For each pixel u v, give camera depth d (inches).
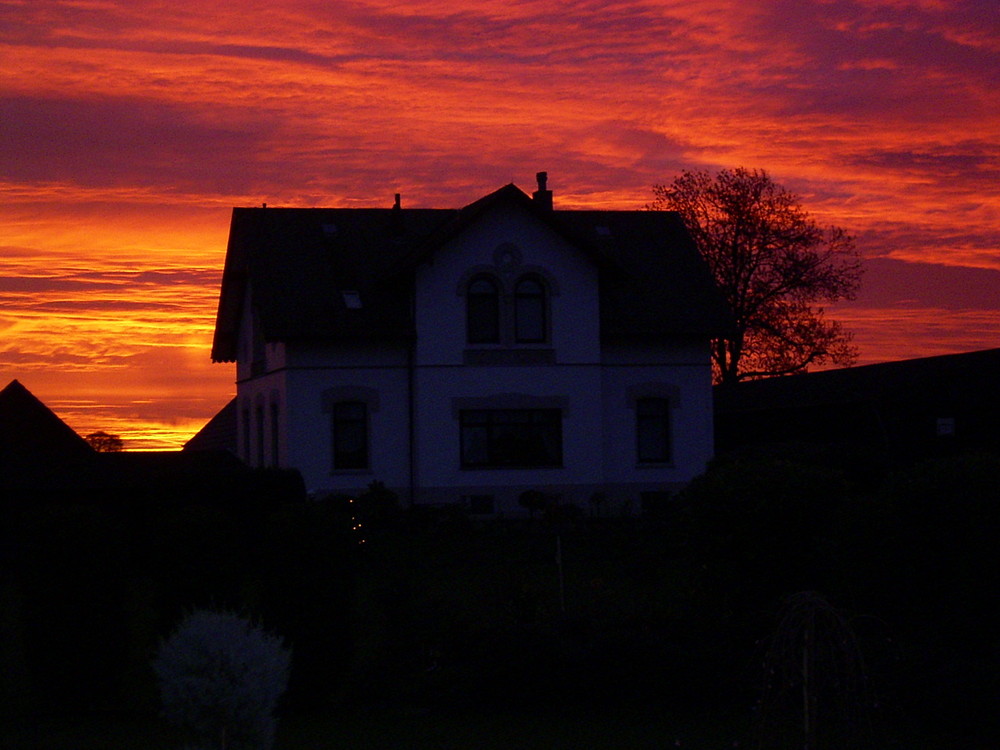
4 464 1953.7
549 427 2319.1
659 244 2605.8
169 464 2089.1
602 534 1871.3
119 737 777.6
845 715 658.8
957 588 837.8
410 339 2257.6
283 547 834.2
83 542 848.9
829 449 2124.8
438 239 2212.1
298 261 2353.6
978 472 847.7
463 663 876.6
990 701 733.9
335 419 2255.2
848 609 842.8
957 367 2596.0
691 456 2400.3
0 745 756.6
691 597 1027.3
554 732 781.9
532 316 2316.7
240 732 550.9
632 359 2390.5
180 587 837.2
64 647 836.0
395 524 1996.8
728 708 832.9
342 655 839.1
